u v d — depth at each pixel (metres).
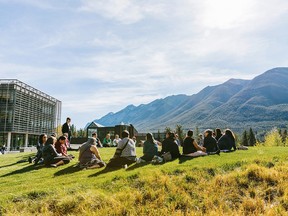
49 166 12.60
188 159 12.16
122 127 38.94
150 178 8.88
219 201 7.92
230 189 8.60
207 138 14.20
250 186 8.74
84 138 41.09
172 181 8.87
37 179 9.90
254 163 10.61
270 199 8.15
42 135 14.90
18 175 10.88
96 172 10.50
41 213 7.12
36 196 7.80
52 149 12.80
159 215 7.26
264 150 15.87
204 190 8.43
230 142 15.89
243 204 7.77
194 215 7.24
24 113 60.09
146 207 7.57
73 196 7.70
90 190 8.07
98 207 7.48
